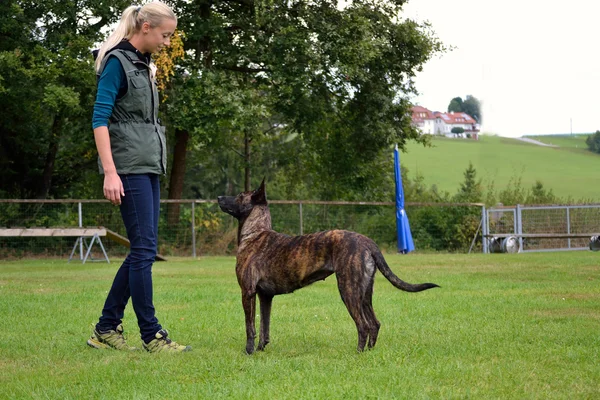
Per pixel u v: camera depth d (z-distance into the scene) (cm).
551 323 641
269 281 526
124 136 530
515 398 372
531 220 2323
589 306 769
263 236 540
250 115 2070
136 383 425
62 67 2011
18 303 844
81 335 613
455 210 2370
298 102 2388
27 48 2056
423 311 741
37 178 2541
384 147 2652
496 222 2339
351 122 2625
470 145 6619
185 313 749
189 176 3750
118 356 517
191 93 2067
